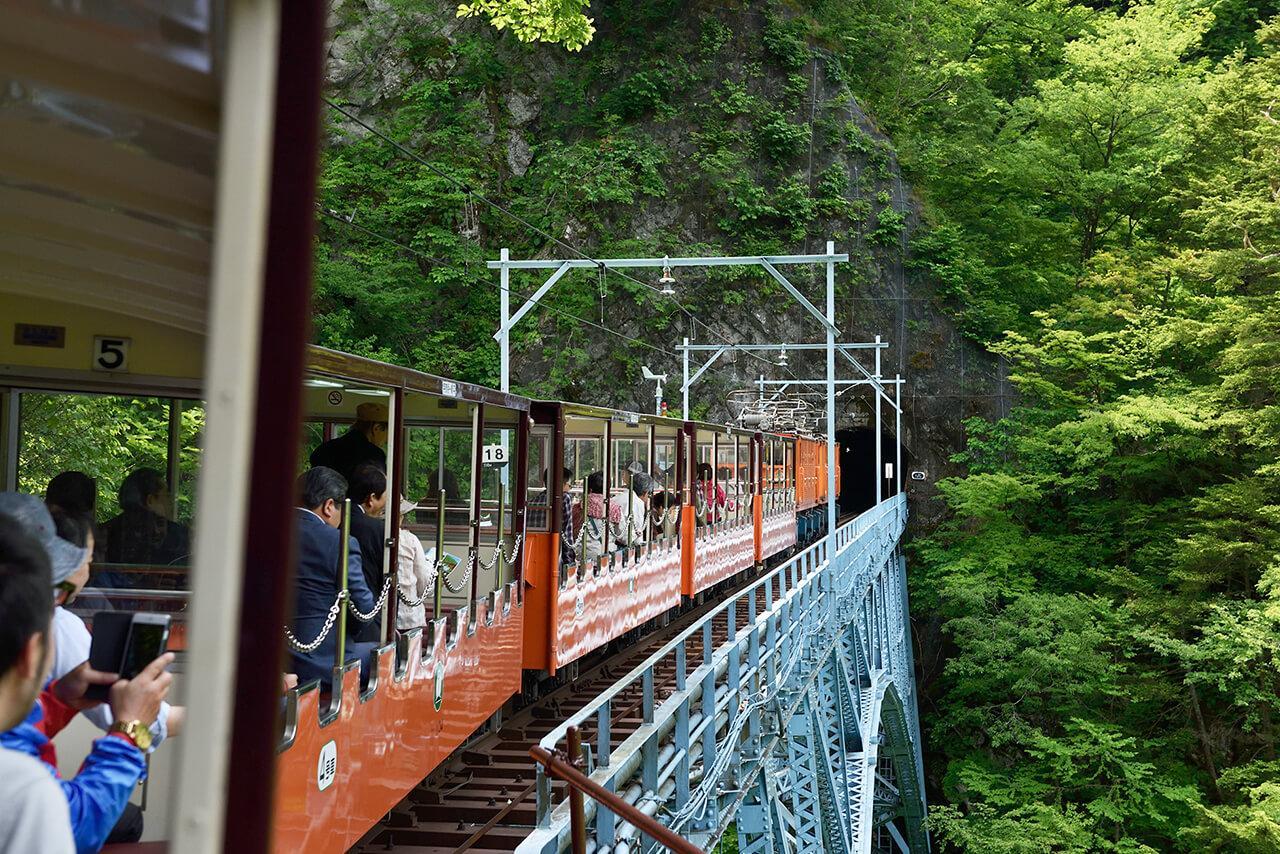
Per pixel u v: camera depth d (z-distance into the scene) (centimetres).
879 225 4766
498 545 889
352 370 547
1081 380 3812
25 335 444
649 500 1455
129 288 227
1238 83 3114
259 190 147
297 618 509
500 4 1631
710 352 4441
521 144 4578
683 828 883
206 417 147
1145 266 3581
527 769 902
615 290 4347
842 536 2194
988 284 4816
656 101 4638
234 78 147
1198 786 2888
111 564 484
